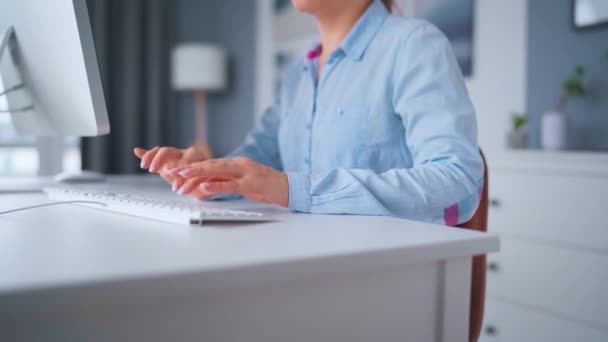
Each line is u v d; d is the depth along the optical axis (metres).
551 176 1.77
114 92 3.87
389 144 1.04
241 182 0.73
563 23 2.30
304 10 1.13
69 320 0.39
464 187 0.80
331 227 0.64
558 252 1.74
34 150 3.78
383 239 0.56
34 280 0.36
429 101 0.91
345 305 0.52
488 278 1.97
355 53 1.09
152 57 3.99
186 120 4.37
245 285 0.43
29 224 0.65
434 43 0.99
